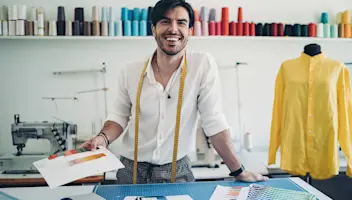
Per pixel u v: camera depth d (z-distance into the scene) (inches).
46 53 119.3
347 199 112.6
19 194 60.2
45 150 118.8
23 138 101.6
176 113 64.5
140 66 66.7
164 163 67.1
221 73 125.6
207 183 63.9
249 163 109.0
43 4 117.1
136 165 67.2
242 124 127.6
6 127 119.5
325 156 97.6
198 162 106.3
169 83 64.2
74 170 52.1
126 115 71.8
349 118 98.9
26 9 111.5
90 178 97.4
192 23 62.8
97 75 121.4
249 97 127.6
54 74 120.0
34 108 120.1
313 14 127.3
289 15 126.5
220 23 115.3
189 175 69.6
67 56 120.1
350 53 129.6
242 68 126.4
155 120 65.4
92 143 61.3
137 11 113.3
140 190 60.3
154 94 64.4
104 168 53.4
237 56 125.9
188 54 65.8
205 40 123.8
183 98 64.4
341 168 105.4
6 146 119.7
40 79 119.7
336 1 127.7
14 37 109.0
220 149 65.4
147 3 121.2
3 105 119.0
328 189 112.2
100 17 113.0
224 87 126.3
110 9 112.0
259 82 127.6
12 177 97.1
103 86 121.9
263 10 125.3
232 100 126.9
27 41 118.3
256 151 128.0
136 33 112.0
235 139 126.3
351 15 125.7
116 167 54.1
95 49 120.8
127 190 60.3
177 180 67.2
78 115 121.8
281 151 100.1
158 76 65.7
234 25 115.5
